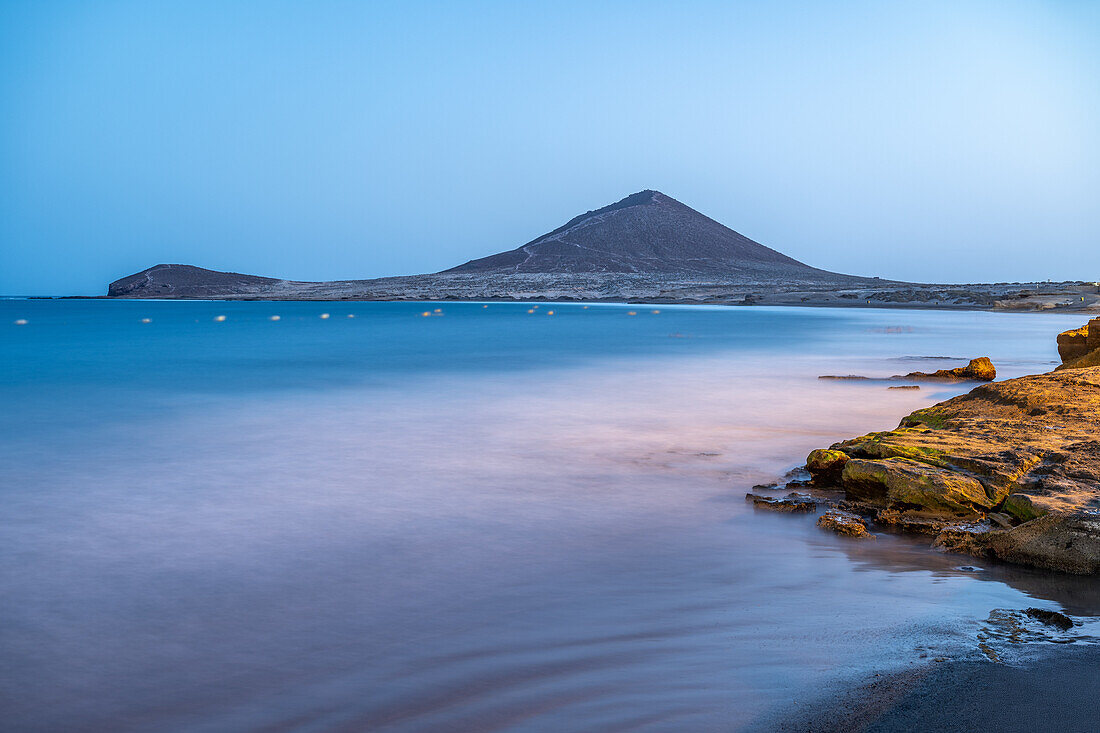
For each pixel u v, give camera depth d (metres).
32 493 9.72
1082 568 6.64
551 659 5.09
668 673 4.85
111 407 17.73
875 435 10.57
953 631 5.36
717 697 4.50
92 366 29.00
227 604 6.08
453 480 10.38
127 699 4.64
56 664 5.08
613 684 4.72
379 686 4.77
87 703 4.60
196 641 5.42
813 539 7.78
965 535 7.49
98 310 140.62
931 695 4.34
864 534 7.84
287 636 5.48
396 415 16.28
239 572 6.82
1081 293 101.31
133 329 64.88
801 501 8.98
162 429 14.62
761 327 60.44
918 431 10.30
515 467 11.16
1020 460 8.70
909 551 7.40
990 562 7.05
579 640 5.39
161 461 11.69
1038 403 11.09
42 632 5.57
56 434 14.13
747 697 4.49
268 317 98.69
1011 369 25.61
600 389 20.73
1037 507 7.47
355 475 10.69
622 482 10.24
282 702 4.60
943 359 29.53
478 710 4.46
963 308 107.06
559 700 4.55
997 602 6.02
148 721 4.41
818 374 24.31
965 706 4.18
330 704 4.57
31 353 36.06
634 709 4.40
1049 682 4.45
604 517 8.58
